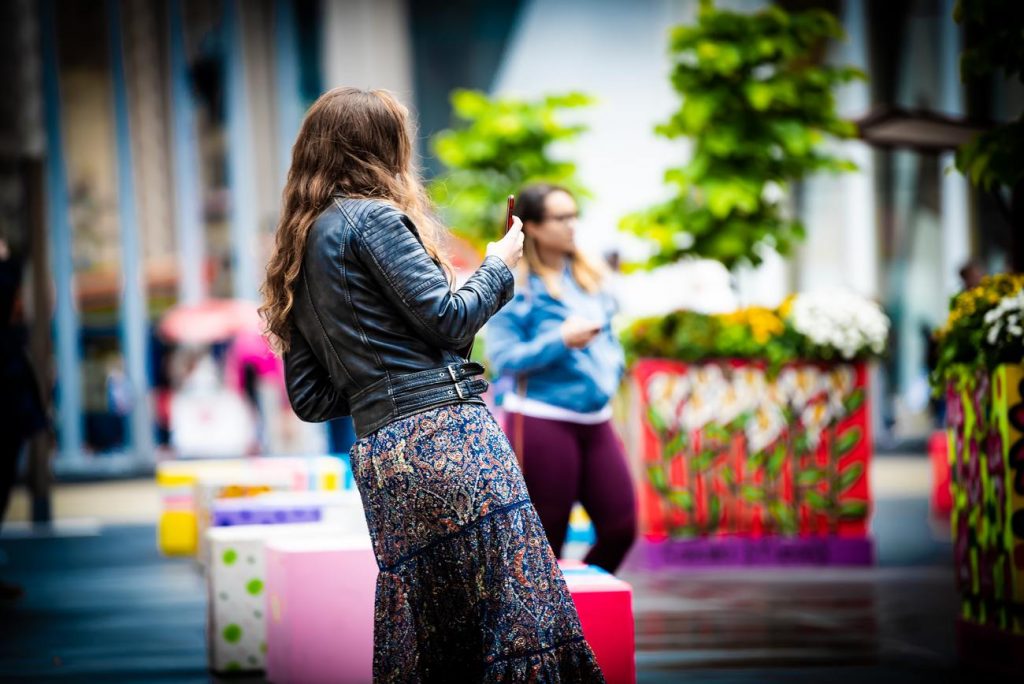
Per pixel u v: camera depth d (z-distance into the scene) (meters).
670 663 7.12
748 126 11.74
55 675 7.23
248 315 26.36
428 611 4.29
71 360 28.58
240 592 7.17
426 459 4.28
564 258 7.18
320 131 4.57
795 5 28.23
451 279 4.60
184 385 26.95
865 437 11.48
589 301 7.05
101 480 27.75
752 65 11.77
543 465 6.72
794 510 11.46
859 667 6.93
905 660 7.12
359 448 4.38
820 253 28.50
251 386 26.25
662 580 10.76
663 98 28.14
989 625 6.71
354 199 4.47
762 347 11.38
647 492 11.47
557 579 4.37
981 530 6.78
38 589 11.01
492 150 14.71
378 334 4.39
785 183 12.27
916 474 23.17
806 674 6.75
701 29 11.91
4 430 10.11
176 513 12.45
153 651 7.98
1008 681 6.48
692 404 11.48
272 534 7.26
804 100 11.92
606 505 6.86
